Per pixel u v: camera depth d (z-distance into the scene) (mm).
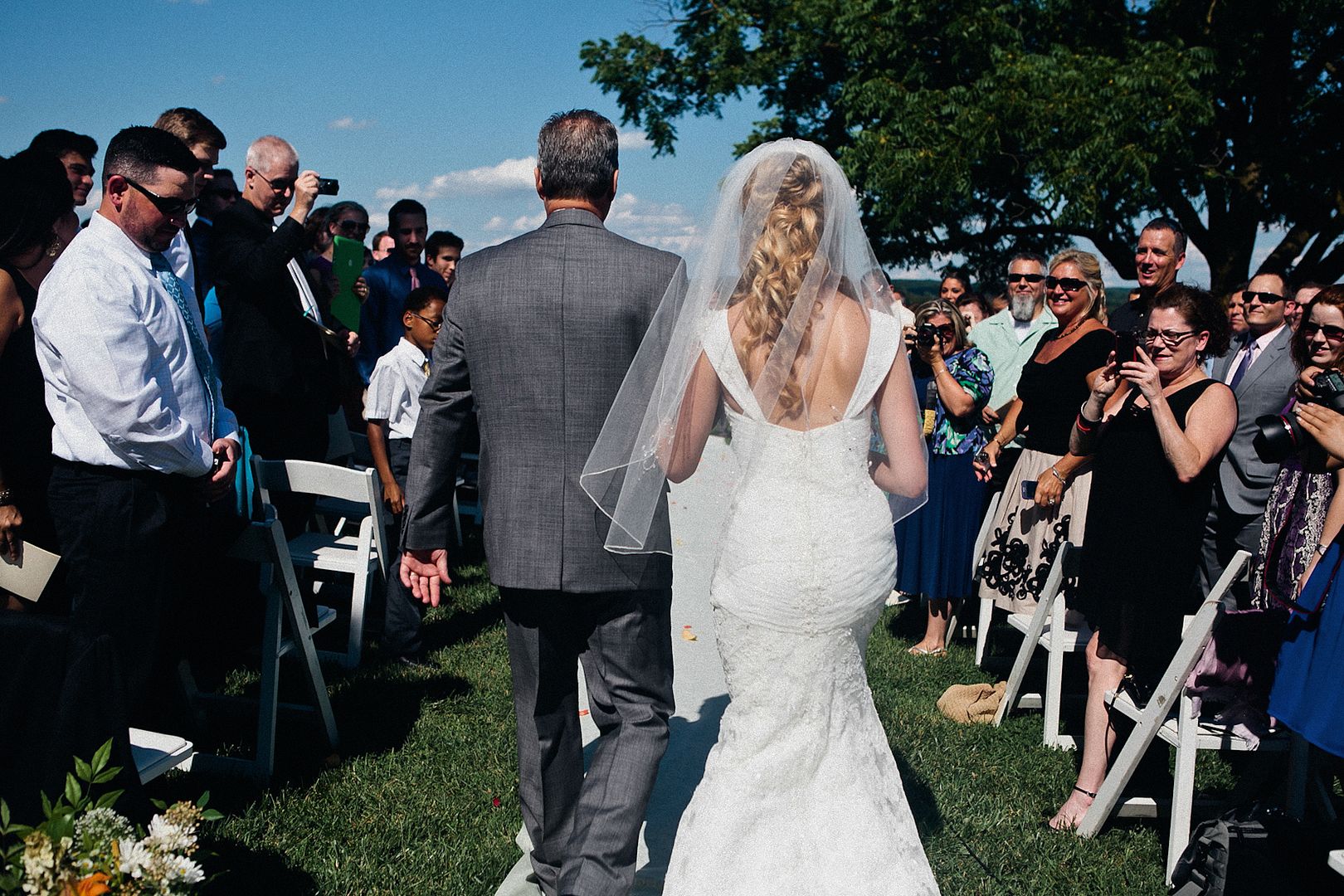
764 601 2438
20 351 3057
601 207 2730
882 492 2547
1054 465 4301
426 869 3076
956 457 5141
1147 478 3395
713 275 2441
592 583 2643
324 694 3865
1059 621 4137
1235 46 14508
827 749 2482
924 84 15242
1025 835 3406
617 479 2605
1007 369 5785
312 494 4516
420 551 2781
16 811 2227
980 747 4129
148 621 3066
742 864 2418
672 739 4102
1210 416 3322
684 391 2473
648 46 20109
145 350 2934
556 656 2766
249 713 3941
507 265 2645
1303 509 2990
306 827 3291
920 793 3664
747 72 18281
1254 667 3201
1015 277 5809
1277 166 14945
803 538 2412
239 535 3600
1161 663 3553
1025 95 13555
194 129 4660
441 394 2738
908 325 4984
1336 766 3479
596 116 2699
